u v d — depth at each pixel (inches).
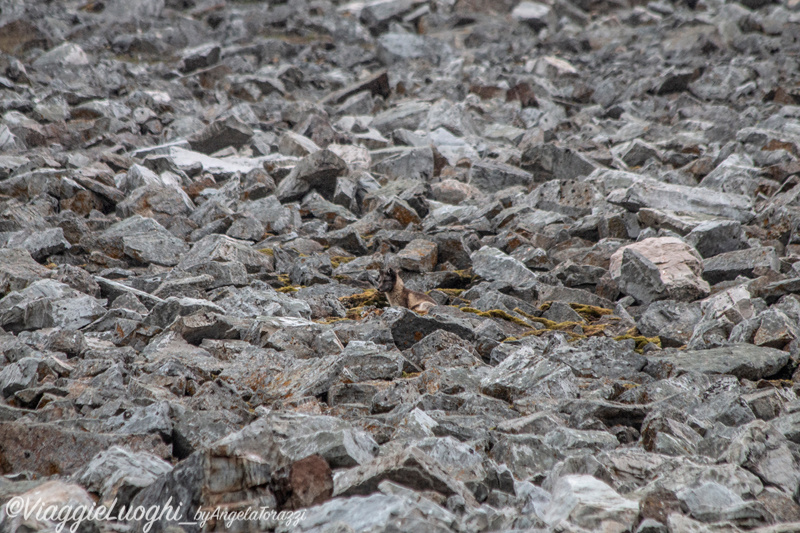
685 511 493.7
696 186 2351.1
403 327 1056.2
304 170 2153.1
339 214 2034.9
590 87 4067.4
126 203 1867.6
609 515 466.9
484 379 839.1
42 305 1054.4
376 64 4889.3
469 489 546.9
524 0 6102.4
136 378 794.8
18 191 1914.4
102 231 1727.4
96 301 1135.6
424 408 753.0
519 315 1259.8
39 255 1496.1
